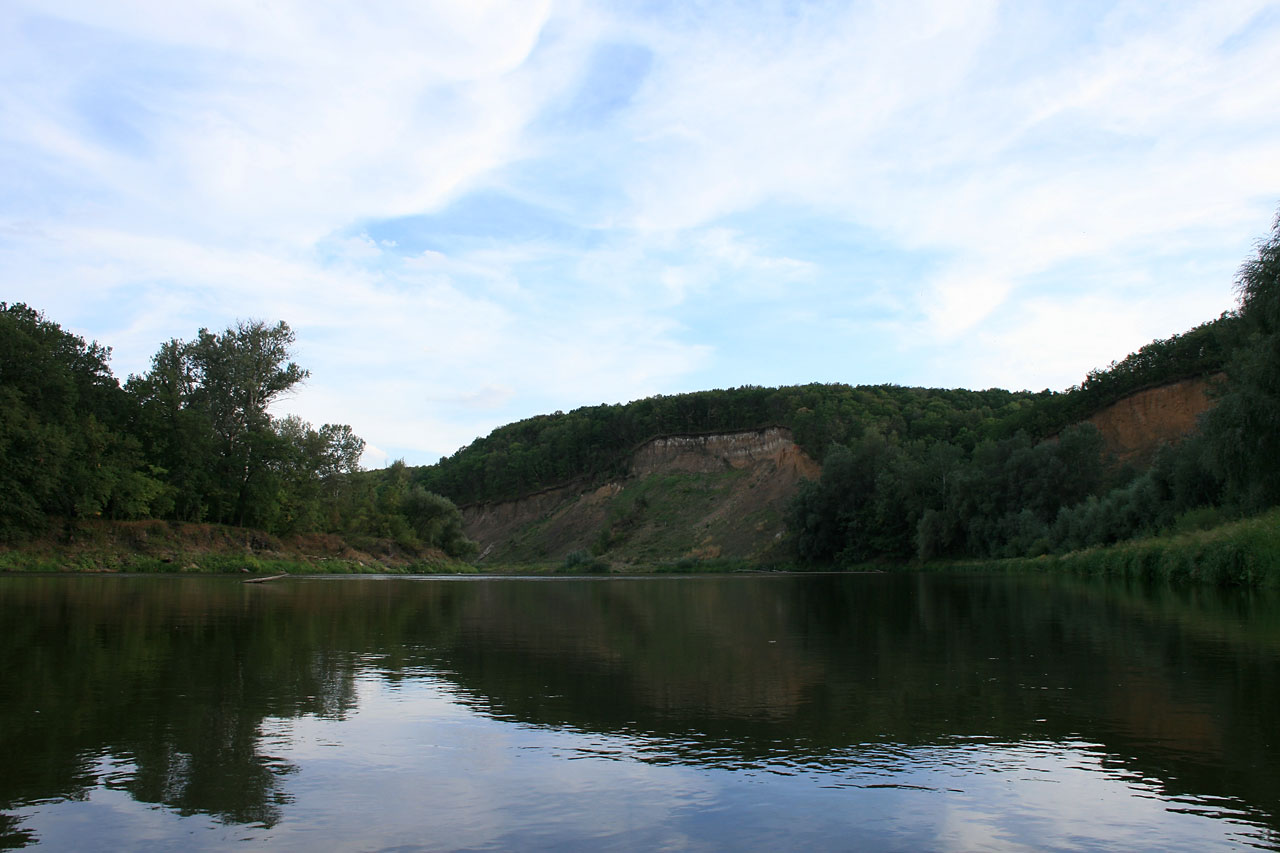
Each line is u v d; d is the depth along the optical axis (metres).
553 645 14.36
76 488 54.28
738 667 11.63
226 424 69.31
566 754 6.96
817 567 99.44
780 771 6.45
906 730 7.75
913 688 9.88
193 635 15.55
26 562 49.66
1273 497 35.97
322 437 77.38
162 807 5.60
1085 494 71.75
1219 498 46.41
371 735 7.58
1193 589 29.77
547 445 163.38
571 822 5.36
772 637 15.76
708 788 6.04
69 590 30.86
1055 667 11.49
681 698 9.31
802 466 123.38
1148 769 6.43
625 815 5.49
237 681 10.32
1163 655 12.62
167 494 62.19
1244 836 5.06
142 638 14.92
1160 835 5.07
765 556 106.38
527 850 4.88
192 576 48.22
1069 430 73.62
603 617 21.16
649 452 148.00
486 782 6.20
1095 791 5.92
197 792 5.93
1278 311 36.69
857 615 21.52
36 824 5.26
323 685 10.07
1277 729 7.70
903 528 91.56
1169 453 52.25
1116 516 56.28
